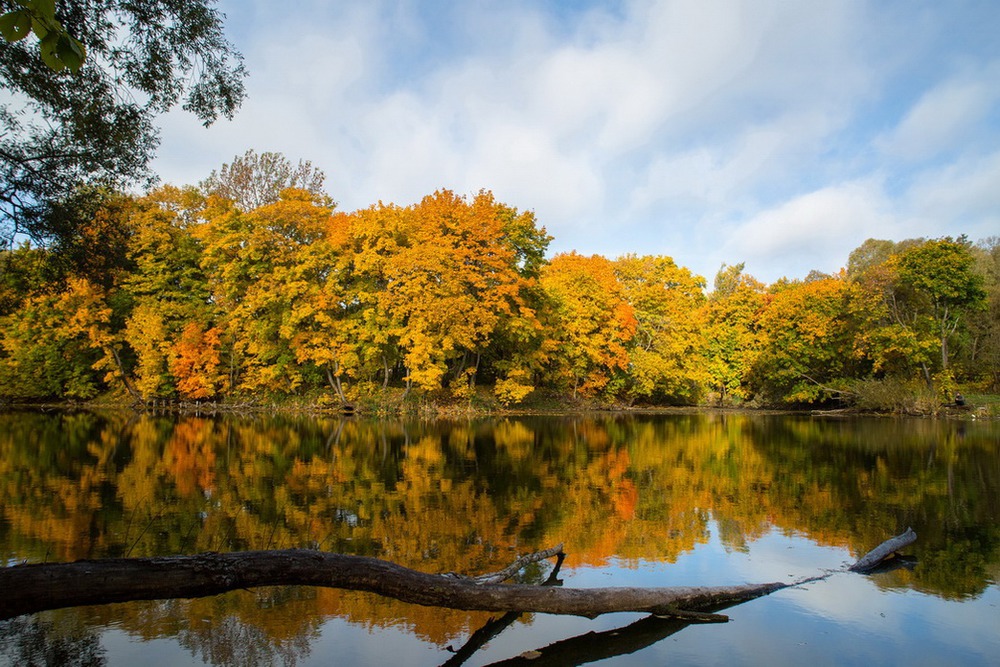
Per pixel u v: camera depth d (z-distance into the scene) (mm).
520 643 5879
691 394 49750
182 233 39344
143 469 15328
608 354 42188
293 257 34875
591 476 14984
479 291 32938
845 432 26875
